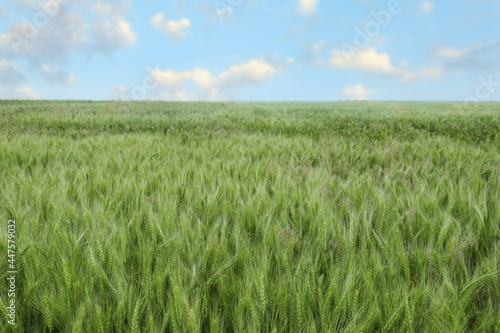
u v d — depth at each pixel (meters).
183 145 6.57
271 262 1.83
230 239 2.03
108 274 1.64
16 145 5.35
